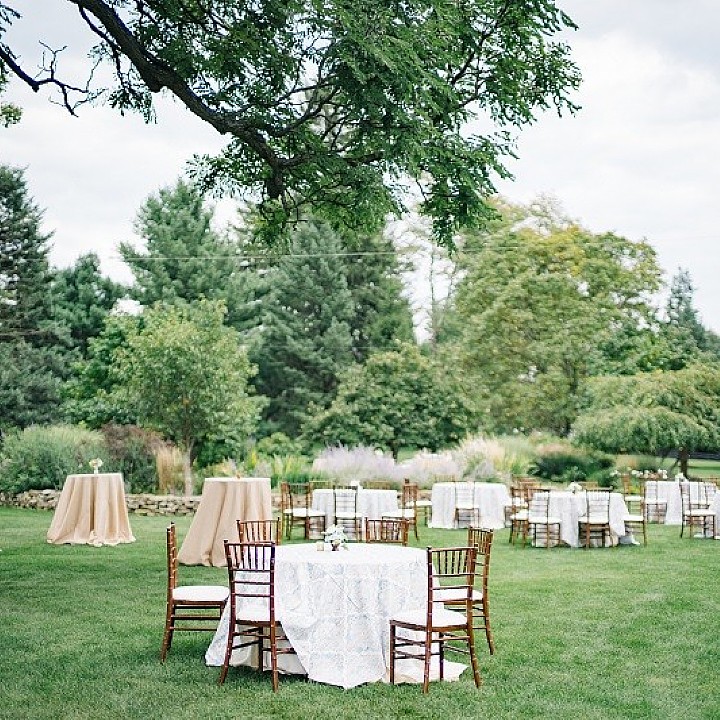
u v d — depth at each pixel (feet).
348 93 39.27
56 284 131.03
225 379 75.97
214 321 78.74
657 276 115.96
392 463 76.89
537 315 109.91
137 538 55.06
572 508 54.19
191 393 74.08
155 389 74.38
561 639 28.81
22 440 76.84
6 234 113.80
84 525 52.60
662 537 60.18
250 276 132.46
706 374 91.81
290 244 52.60
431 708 21.62
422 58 40.86
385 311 135.54
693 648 27.71
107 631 29.60
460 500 64.44
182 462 76.18
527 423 113.60
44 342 116.16
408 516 58.49
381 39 37.27
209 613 32.53
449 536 59.16
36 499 73.10
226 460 83.97
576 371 112.47
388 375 89.35
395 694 22.72
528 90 47.96
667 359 108.37
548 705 21.89
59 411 107.96
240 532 30.63
